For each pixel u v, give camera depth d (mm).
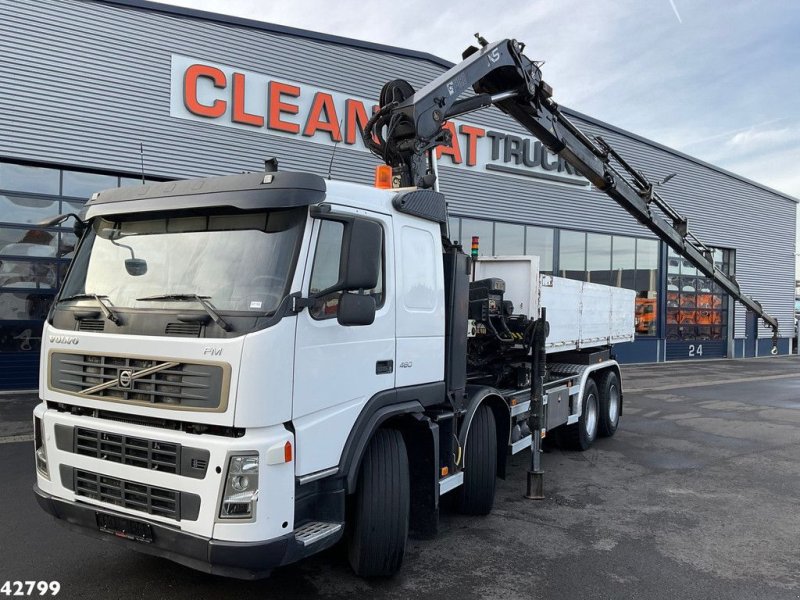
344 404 3857
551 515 5965
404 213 4531
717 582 4504
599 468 7875
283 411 3379
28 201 12188
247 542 3213
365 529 4133
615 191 8172
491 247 19234
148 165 13016
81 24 12320
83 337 3801
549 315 7824
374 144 5781
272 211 3646
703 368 22984
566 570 4660
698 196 25938
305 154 14977
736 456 8625
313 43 15023
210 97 13695
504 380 7371
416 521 4699
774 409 12930
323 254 3719
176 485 3361
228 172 13930
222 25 13766
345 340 3857
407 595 4176
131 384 3555
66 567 4465
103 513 3604
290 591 4191
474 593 4230
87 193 12688
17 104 11789
